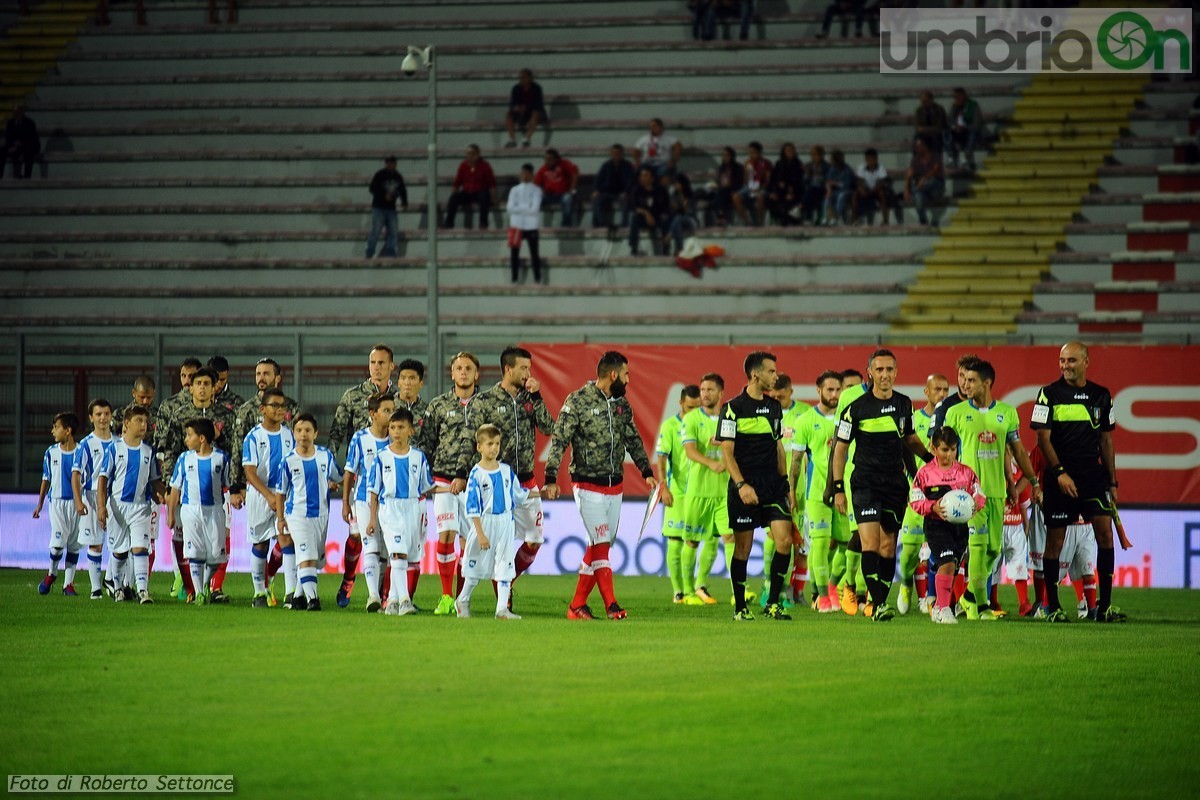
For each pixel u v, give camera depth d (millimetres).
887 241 49625
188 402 28531
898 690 16281
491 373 39812
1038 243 48750
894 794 11711
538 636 20828
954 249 49156
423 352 39562
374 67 60312
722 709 15016
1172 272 47250
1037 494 26406
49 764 12430
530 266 51031
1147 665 18406
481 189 52500
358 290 50625
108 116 59812
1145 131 52531
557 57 59000
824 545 27469
